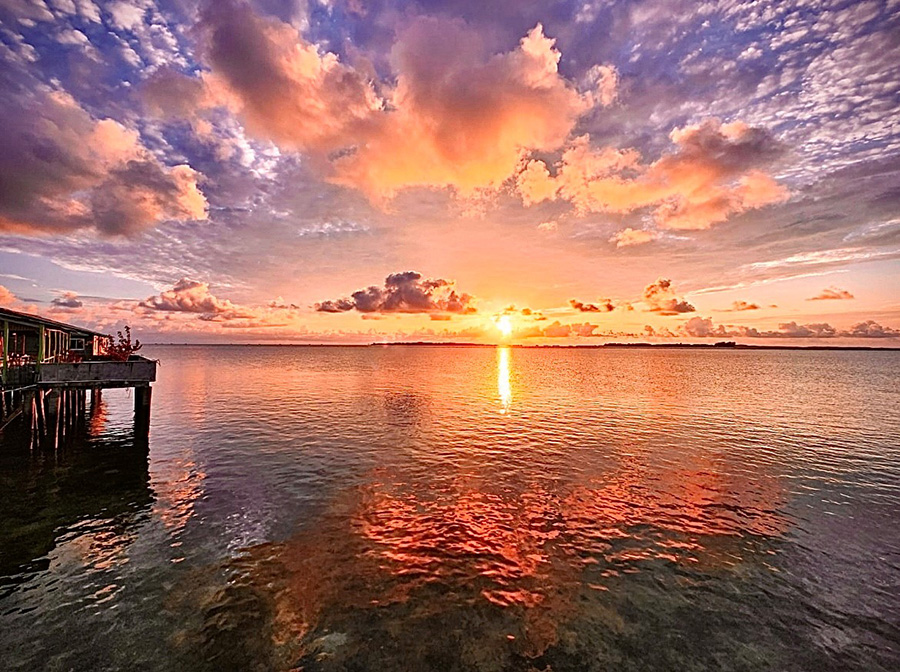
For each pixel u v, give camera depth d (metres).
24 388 21.56
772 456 22.17
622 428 28.73
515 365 112.62
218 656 8.02
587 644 8.58
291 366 100.69
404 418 32.03
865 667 8.07
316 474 18.81
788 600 10.14
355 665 7.89
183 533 13.08
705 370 90.38
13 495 16.03
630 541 13.01
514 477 18.73
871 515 15.05
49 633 8.58
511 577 10.96
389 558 11.78
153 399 41.19
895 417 32.91
